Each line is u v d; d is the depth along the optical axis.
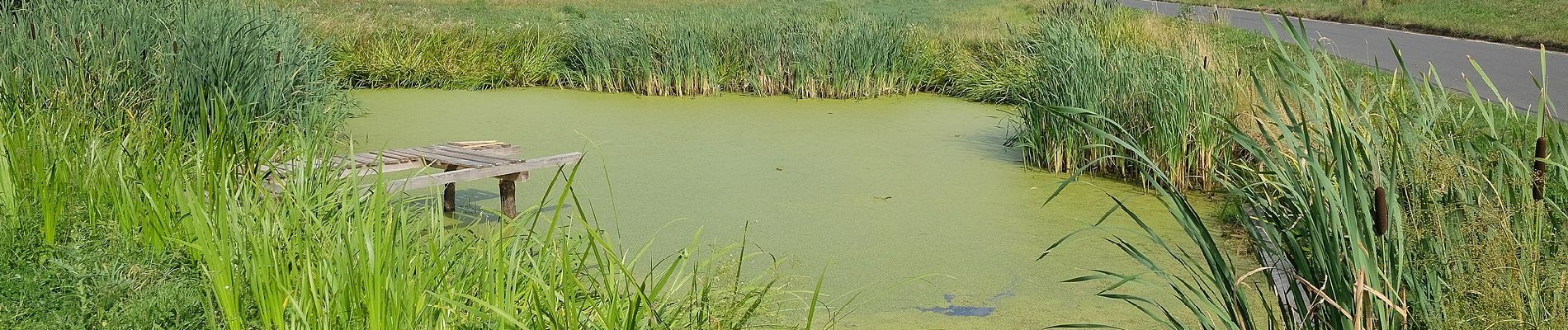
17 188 4.41
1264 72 7.20
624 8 22.25
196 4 7.64
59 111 5.06
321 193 4.26
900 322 4.27
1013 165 7.65
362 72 12.52
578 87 12.73
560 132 9.15
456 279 3.43
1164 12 23.38
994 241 5.53
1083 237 5.59
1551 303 2.63
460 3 23.23
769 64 12.02
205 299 3.67
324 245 3.51
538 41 13.31
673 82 12.20
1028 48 11.95
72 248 4.05
